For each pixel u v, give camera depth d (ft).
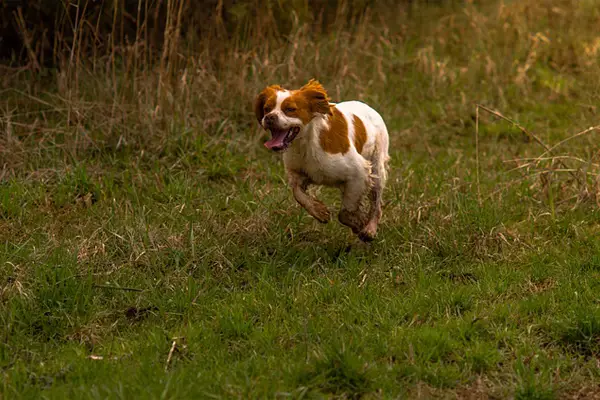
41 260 25.61
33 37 41.65
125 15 42.11
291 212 30.07
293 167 26.43
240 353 20.99
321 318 22.56
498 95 45.52
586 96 43.62
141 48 43.01
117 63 42.47
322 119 25.39
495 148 38.86
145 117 35.70
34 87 38.86
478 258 27.22
